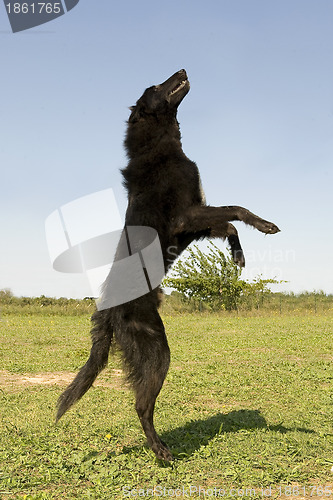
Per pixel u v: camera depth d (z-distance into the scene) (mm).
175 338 15758
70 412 6613
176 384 8633
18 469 4430
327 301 32062
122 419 6211
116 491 3996
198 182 4996
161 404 7160
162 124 5176
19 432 5590
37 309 27734
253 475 4227
